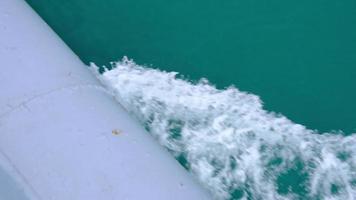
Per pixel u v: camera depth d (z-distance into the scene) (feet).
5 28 43.70
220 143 51.24
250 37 58.65
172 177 39.37
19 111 38.50
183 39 57.88
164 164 40.24
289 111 53.93
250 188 48.70
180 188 38.86
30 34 44.60
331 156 51.21
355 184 49.65
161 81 54.75
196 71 55.77
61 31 57.16
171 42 57.57
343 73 56.59
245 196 48.16
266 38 58.65
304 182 49.44
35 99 39.27
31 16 47.50
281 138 52.08
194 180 42.06
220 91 54.75
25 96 39.29
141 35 57.82
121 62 55.77
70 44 56.39
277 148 51.39
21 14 46.44
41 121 38.22
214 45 57.72
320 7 61.26
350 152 51.62
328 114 53.93
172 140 51.03
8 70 40.52
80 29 57.57
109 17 58.75
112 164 37.37
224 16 59.98
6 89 39.47
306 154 51.21
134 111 52.44
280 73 56.29
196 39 57.98
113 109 42.70
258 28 59.36
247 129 52.39
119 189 36.29
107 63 55.52
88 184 35.96
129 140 40.06
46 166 36.47
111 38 57.31
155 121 52.11
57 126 38.17
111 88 53.47
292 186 49.14
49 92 40.06
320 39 58.90
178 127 51.96
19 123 38.01
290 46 58.23
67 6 58.95
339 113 54.08
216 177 49.14
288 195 48.60
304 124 53.21
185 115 52.80
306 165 50.52
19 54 41.93
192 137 51.37
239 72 56.03
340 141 52.29
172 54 56.75
